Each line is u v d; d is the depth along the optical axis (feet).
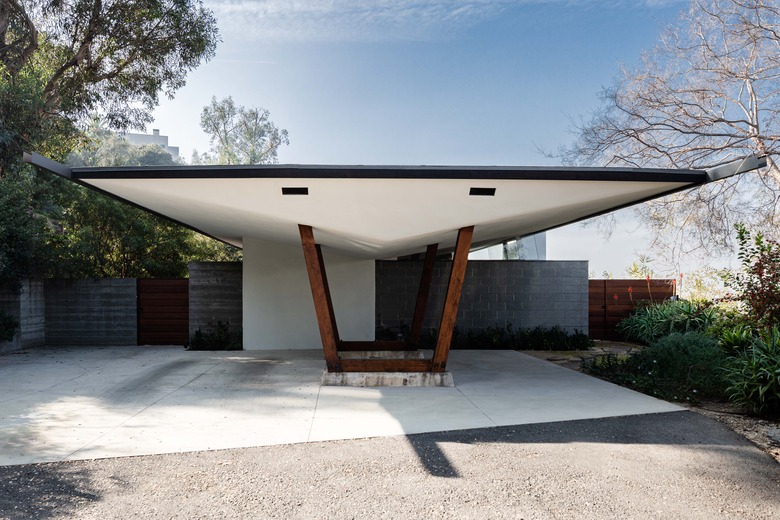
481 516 10.73
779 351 20.48
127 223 47.65
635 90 41.65
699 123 40.68
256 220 24.39
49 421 17.97
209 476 12.82
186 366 30.12
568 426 17.37
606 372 27.20
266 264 37.86
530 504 11.31
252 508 11.03
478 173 18.47
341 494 11.77
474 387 24.04
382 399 21.44
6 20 42.70
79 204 46.16
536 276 40.19
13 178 37.93
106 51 49.83
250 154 93.25
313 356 34.19
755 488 12.30
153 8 47.55
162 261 50.78
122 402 20.93
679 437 16.20
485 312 39.91
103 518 10.53
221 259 59.26
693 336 27.35
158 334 41.09
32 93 40.63
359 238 24.84
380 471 13.19
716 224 39.09
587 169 18.38
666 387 23.27
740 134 39.22
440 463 13.79
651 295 42.78
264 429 16.96
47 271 39.22
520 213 21.21
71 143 54.13
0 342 35.27
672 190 20.57
